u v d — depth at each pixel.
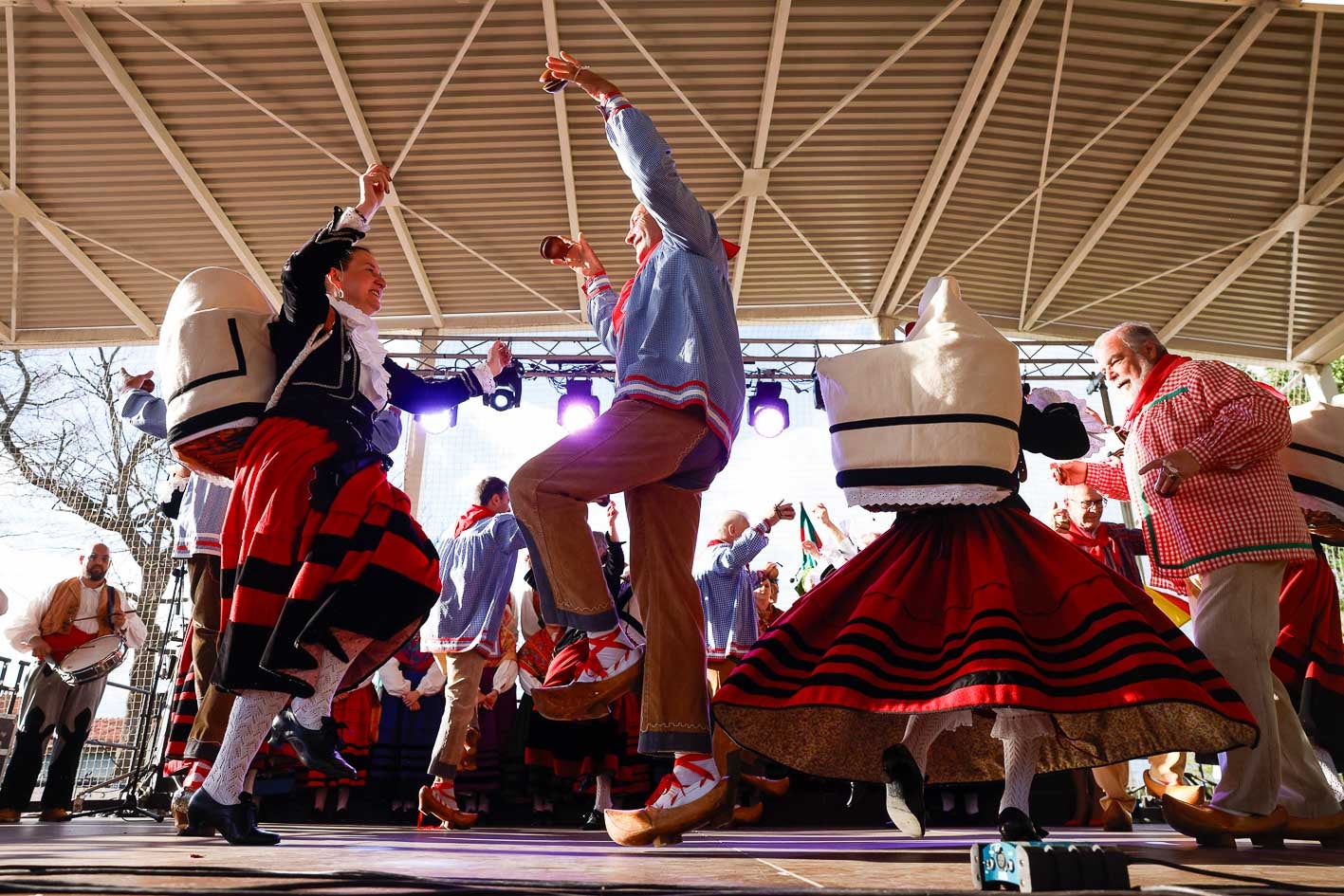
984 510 2.09
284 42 7.05
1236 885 1.18
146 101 7.45
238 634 1.98
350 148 8.01
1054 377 8.71
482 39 7.12
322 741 2.06
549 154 8.20
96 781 7.04
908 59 7.47
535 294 9.76
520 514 2.00
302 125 7.79
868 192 8.80
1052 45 7.30
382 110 7.70
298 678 1.98
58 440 11.16
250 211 8.66
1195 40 7.18
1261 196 8.59
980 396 2.10
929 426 2.09
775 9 7.02
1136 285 9.77
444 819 3.80
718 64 7.48
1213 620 2.37
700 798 2.12
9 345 9.95
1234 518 2.38
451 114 7.76
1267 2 6.67
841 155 8.38
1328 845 2.40
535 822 5.09
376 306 2.55
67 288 9.52
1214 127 7.97
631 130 2.20
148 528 10.95
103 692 5.32
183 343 2.24
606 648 2.66
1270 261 9.38
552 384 8.30
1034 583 1.99
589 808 5.25
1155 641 1.84
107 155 7.97
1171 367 2.61
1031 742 1.96
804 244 9.39
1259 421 2.35
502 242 9.17
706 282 2.23
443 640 3.87
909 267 9.58
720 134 8.13
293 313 2.21
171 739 3.53
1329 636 2.87
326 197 8.55
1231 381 2.46
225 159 8.08
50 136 7.72
